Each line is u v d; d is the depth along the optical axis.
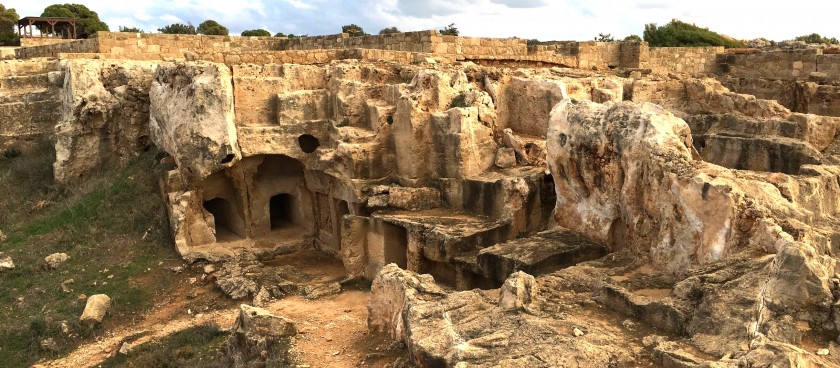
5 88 29.25
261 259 21.12
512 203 17.25
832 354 8.15
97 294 18.09
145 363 14.35
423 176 19.50
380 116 19.89
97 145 26.42
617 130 13.71
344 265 19.59
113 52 28.50
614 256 13.55
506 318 10.48
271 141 21.19
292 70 21.86
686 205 11.78
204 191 21.80
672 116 13.73
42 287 18.95
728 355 8.37
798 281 8.91
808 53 28.22
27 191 26.11
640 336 9.93
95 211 22.95
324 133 21.72
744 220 11.02
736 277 9.98
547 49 30.09
